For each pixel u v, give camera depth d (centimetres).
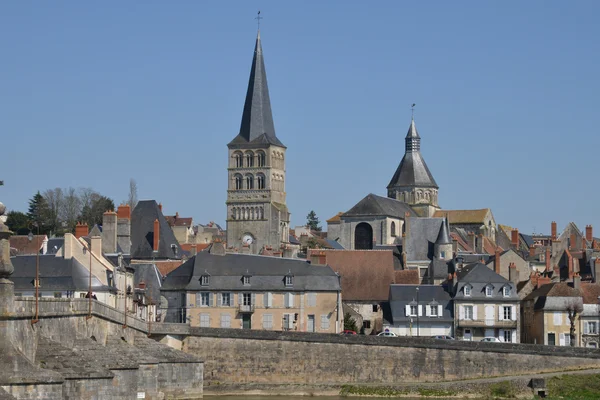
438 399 17862
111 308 16288
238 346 19125
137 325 17812
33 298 12562
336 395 18525
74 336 14412
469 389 17812
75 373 12531
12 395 11181
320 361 18938
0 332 11419
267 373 19012
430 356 18638
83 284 18462
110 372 12781
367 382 18750
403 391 18112
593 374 17788
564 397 17188
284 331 19100
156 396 15650
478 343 18488
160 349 17425
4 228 11425
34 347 12438
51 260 18725
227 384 19050
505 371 18350
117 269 19875
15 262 18688
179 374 17412
